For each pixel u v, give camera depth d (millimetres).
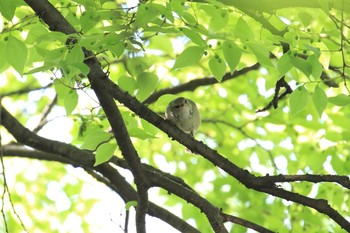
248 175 8383
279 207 15148
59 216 16969
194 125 11836
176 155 16969
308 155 14180
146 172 9203
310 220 14492
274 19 9445
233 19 10211
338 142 13883
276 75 9414
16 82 17141
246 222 9180
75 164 12266
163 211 10578
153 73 8688
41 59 9336
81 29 8320
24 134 11320
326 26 9898
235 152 16438
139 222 9430
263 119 15273
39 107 17047
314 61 7930
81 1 8086
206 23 12477
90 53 8141
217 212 9117
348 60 11211
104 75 8148
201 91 17016
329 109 14422
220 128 16547
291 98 8133
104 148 8133
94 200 17141
